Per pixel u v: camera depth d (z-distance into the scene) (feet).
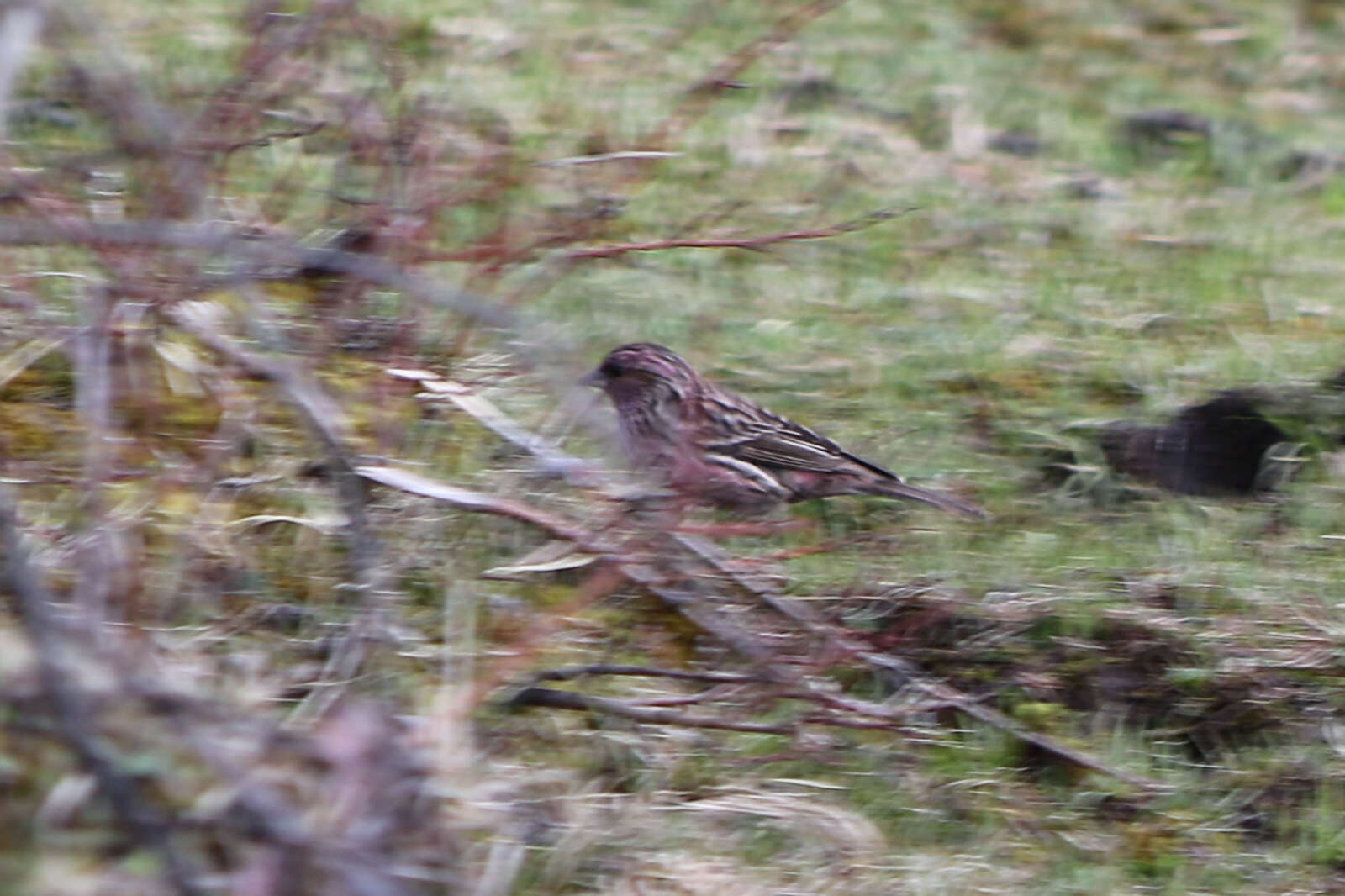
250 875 19.81
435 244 39.93
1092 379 43.37
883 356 43.78
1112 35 67.41
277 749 21.54
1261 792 30.91
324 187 42.80
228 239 27.68
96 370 30.14
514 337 35.88
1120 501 38.81
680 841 27.89
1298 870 29.55
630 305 44.45
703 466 37.81
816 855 28.19
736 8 62.85
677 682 31.24
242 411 33.27
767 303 45.91
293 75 42.01
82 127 45.19
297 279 35.58
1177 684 32.81
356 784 21.33
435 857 23.02
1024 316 46.37
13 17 24.29
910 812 29.63
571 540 29.60
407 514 32.78
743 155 53.16
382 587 29.48
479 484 33.63
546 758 29.04
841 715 30.35
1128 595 34.73
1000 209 53.16
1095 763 30.91
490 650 30.22
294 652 29.58
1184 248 51.83
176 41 51.55
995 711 32.32
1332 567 36.22
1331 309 48.06
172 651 27.63
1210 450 39.96
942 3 67.46
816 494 37.70
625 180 45.42
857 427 40.96
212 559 30.66
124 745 21.04
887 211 49.85
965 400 42.22
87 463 28.73
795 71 59.77
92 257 35.83
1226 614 34.45
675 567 31.24
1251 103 64.85
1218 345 45.65
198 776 21.11
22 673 21.31
